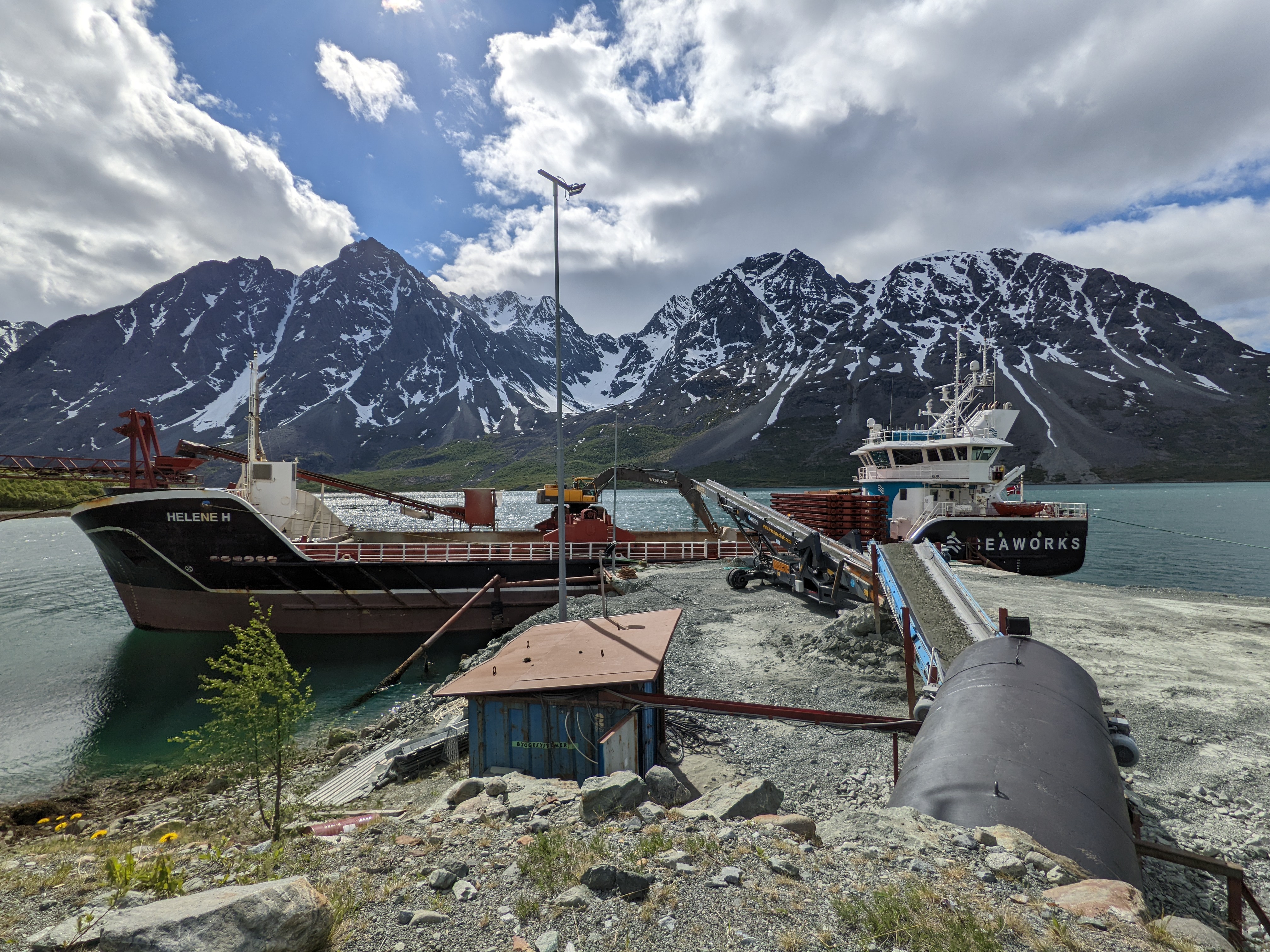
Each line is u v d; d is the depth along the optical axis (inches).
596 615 1029.2
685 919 191.6
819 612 1013.8
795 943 177.2
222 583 1257.4
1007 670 343.3
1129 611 1043.3
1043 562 1545.3
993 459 1659.7
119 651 1189.7
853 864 224.1
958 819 252.7
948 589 701.9
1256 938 279.7
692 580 1298.0
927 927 178.5
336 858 269.0
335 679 1027.3
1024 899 195.2
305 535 1560.0
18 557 2984.7
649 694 432.5
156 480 1382.9
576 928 191.2
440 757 575.8
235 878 249.9
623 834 264.8
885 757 504.7
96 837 495.2
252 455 1514.5
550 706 434.3
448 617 1306.6
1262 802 424.5
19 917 221.5
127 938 160.2
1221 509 4672.7
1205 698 627.2
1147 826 393.7
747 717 398.0
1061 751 274.7
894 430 1887.3
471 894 215.6
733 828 260.2
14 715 879.1
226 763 680.4
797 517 2065.7
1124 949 170.9
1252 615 1030.4
